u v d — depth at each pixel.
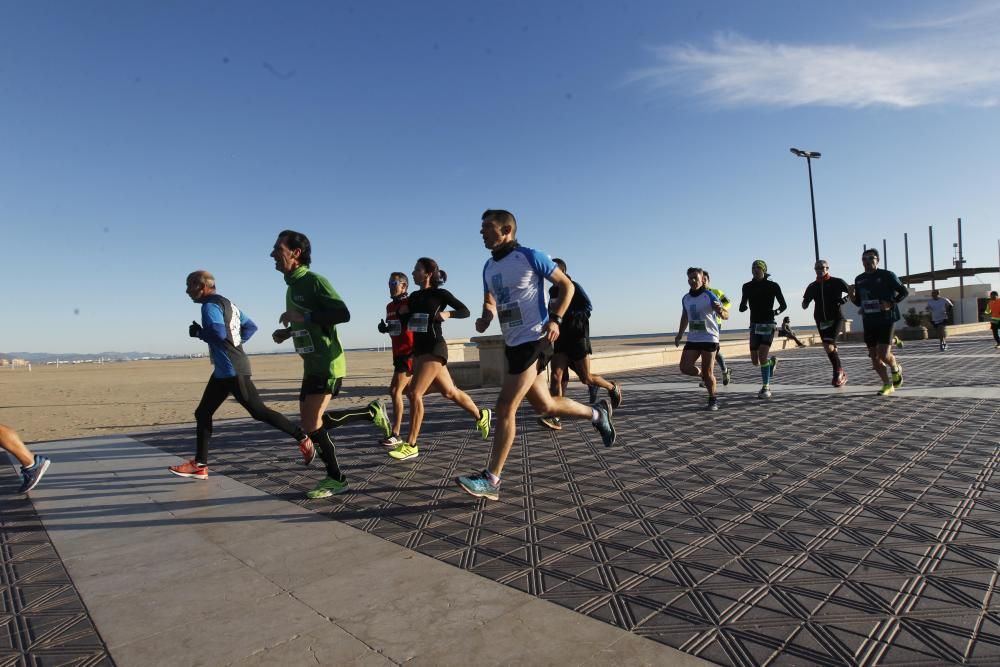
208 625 2.44
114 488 4.95
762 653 2.05
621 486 4.28
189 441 7.26
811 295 8.97
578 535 3.32
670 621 2.30
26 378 35.22
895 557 2.80
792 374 12.19
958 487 3.85
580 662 2.04
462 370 13.60
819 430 6.00
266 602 2.64
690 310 7.61
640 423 6.98
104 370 49.38
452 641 2.22
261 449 6.46
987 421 6.05
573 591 2.61
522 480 4.58
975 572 2.61
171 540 3.56
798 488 4.01
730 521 3.43
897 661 1.96
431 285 5.54
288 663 2.12
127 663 2.18
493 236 3.91
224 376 4.85
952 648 2.02
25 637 2.42
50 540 3.67
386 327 6.17
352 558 3.13
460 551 3.16
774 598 2.45
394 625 2.37
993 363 12.59
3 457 6.79
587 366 6.96
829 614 2.30
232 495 4.55
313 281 4.26
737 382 11.19
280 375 27.20
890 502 3.62
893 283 8.00
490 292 4.15
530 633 2.26
